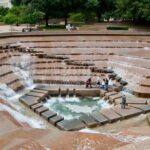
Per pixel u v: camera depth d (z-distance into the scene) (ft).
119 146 30.86
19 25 202.39
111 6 226.17
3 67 102.12
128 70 106.83
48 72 107.86
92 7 213.46
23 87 98.07
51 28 192.24
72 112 82.07
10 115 50.47
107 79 101.60
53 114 74.79
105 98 92.38
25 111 78.69
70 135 33.17
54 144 31.09
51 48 127.85
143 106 81.20
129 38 143.95
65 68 110.11
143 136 34.32
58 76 106.22
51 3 195.72
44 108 78.64
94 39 139.44
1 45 119.96
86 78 105.81
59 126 69.15
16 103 84.23
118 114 75.41
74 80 104.63
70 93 95.66
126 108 79.82
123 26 197.47
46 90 94.43
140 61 113.39
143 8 181.37
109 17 222.48
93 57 122.21
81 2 210.18
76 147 30.66
